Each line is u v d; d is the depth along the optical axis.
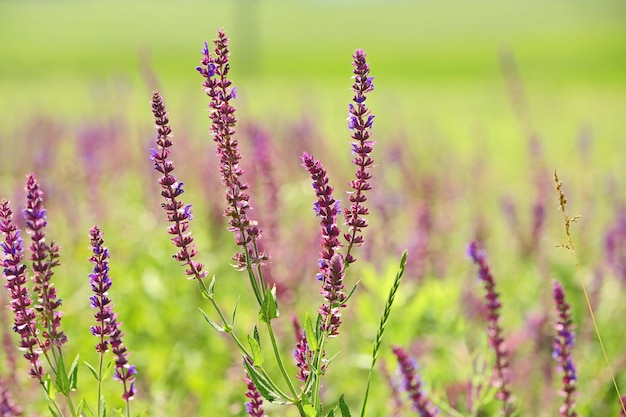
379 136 16.41
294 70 87.81
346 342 8.08
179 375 7.74
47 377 4.61
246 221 4.59
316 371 4.52
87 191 12.34
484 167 14.62
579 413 6.91
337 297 4.55
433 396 6.26
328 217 4.54
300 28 139.50
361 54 4.53
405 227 11.02
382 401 7.09
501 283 9.88
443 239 10.87
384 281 7.84
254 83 48.62
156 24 140.38
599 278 8.78
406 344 7.60
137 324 8.54
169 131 4.63
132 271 9.49
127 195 13.52
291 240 10.07
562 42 101.38
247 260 4.58
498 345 6.07
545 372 7.36
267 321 4.54
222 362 7.95
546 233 10.20
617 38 102.25
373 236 9.30
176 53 101.62
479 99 35.31
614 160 15.96
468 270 9.86
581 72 68.75
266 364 7.80
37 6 164.88
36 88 40.53
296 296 8.72
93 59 95.06
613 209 11.54
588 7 146.38
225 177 4.59
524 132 13.20
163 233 10.59
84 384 7.14
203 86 4.56
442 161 15.01
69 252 10.25
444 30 132.00
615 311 9.21
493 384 6.09
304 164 4.56
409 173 12.40
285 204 10.89
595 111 27.56
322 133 16.83
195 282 9.23
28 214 4.53
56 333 4.54
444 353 7.83
